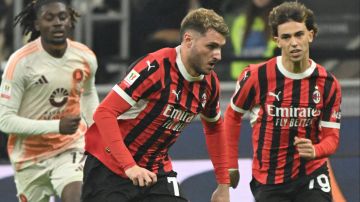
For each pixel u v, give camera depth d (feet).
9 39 92.94
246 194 67.82
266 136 54.54
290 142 54.19
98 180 49.62
